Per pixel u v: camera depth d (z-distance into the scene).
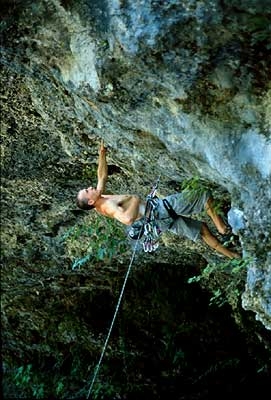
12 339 16.89
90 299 15.12
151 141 6.96
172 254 12.07
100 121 7.16
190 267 13.92
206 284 12.37
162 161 7.30
